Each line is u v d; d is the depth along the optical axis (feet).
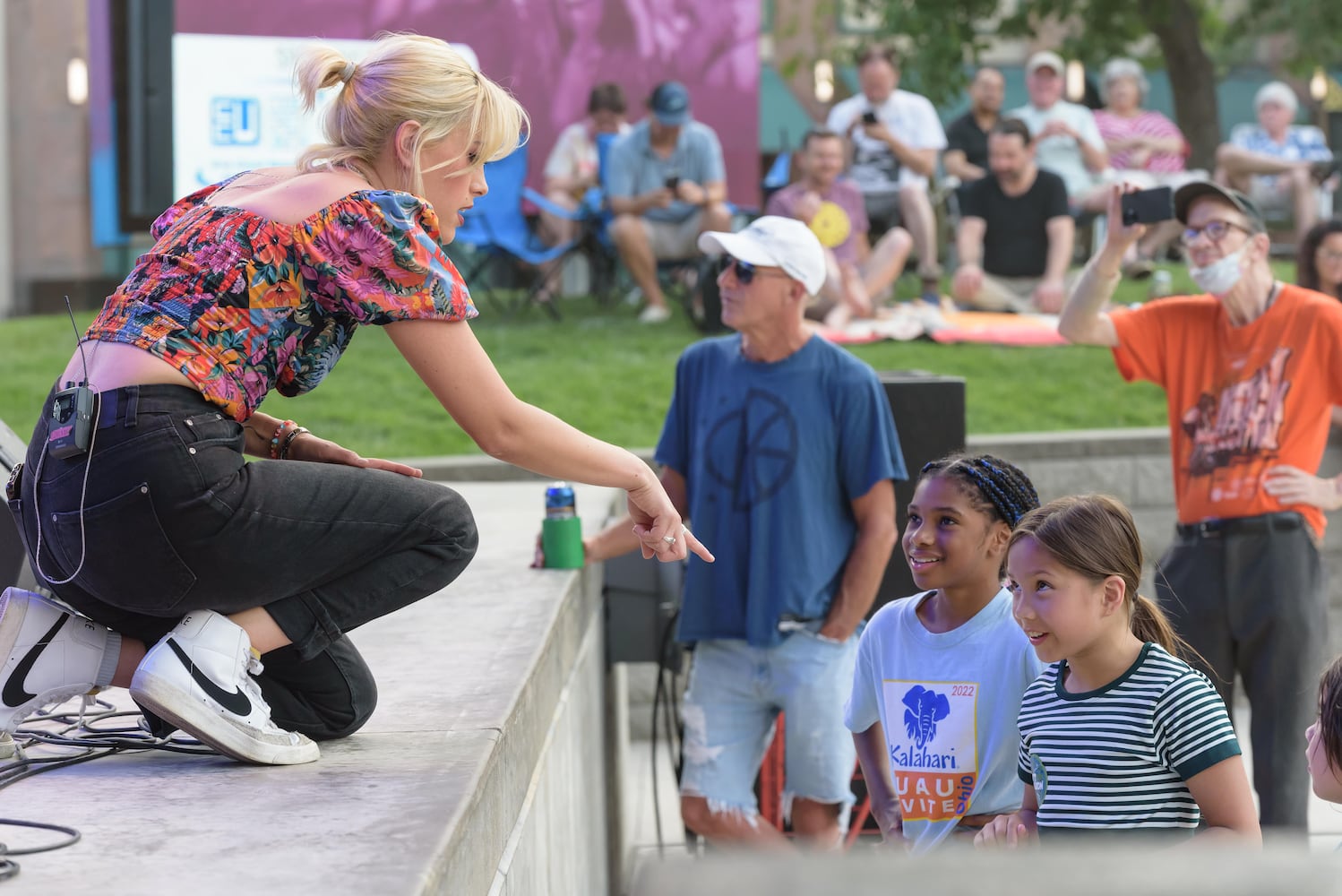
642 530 10.74
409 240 9.54
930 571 13.26
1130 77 50.29
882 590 21.43
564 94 45.37
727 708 19.21
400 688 12.19
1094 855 2.92
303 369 9.95
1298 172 51.96
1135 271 48.60
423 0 44.21
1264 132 54.65
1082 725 11.24
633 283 47.62
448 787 8.95
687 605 19.24
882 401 18.75
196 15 43.83
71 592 9.91
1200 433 20.13
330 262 9.49
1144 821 10.93
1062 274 44.11
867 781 14.49
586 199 45.68
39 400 38.04
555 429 10.09
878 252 42.78
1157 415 39.22
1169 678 11.03
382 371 40.60
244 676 9.68
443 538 10.48
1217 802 10.71
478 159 10.29
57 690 10.02
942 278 48.47
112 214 45.85
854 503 18.80
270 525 9.61
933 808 13.33
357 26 43.98
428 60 10.02
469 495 28.81
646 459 34.32
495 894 9.77
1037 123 48.32
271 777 9.38
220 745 9.47
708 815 19.10
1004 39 64.64
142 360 9.27
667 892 2.87
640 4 45.11
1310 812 26.78
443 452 36.14
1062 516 11.17
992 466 13.33
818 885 2.85
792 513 18.56
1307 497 19.34
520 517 25.11
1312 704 19.63
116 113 45.37
